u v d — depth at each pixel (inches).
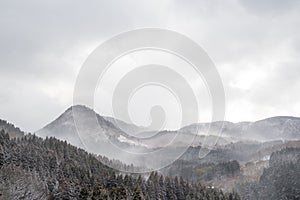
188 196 4813.0
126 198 3656.5
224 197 5374.0
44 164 4392.2
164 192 4613.7
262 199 6697.8
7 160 4188.0
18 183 3592.5
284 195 6427.2
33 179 3858.3
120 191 3722.9
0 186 3422.7
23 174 3836.1
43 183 3900.1
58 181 4055.1
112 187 3850.9
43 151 4717.0
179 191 4869.6
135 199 3661.4
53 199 3804.1
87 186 3909.9
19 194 3491.6
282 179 6776.6
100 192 3636.8
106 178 4025.6
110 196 3639.3
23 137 5467.5
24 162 4318.4
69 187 3848.4
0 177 3602.4
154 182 4534.9
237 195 5693.9
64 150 4857.3
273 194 6619.1
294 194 6309.1
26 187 3607.3
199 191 5221.5
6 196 3339.1
